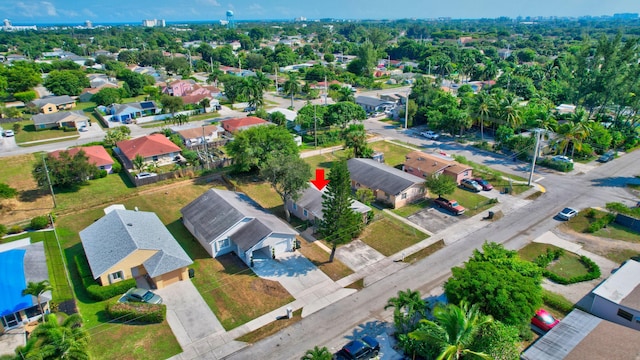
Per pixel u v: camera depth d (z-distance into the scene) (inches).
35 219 1998.0
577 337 1183.6
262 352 1262.3
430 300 1465.3
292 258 1759.4
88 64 7588.6
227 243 1782.7
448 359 939.3
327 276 1635.1
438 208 2220.7
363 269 1681.8
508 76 4781.0
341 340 1300.4
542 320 1312.7
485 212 2161.7
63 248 1831.9
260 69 7475.4
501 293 1133.7
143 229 1752.0
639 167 2765.7
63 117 3796.8
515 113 3152.1
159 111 4370.1
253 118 3678.6
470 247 1829.5
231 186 2522.1
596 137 3021.7
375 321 1384.1
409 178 2309.3
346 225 1689.2
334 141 3403.1
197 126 3580.2
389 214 2155.5
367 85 5930.1
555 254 1740.9
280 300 1497.3
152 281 1583.4
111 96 4571.9
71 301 1456.7
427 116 3730.3
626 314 1293.1
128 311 1376.7
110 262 1540.4
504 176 2637.8
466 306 1055.6
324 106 3762.3
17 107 4650.6
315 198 2089.1
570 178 2600.9
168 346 1284.4
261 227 1743.4
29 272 1487.5
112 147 3166.8
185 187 2512.3
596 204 2220.7
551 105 3983.8
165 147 2896.2
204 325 1375.5
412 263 1718.8
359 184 2429.9
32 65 6235.2
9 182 2554.1
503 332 1024.2
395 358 1221.1
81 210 2202.3
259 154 2532.0
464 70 6166.3
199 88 5039.4
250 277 1626.5
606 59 3383.4
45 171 2237.9
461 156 2856.8
